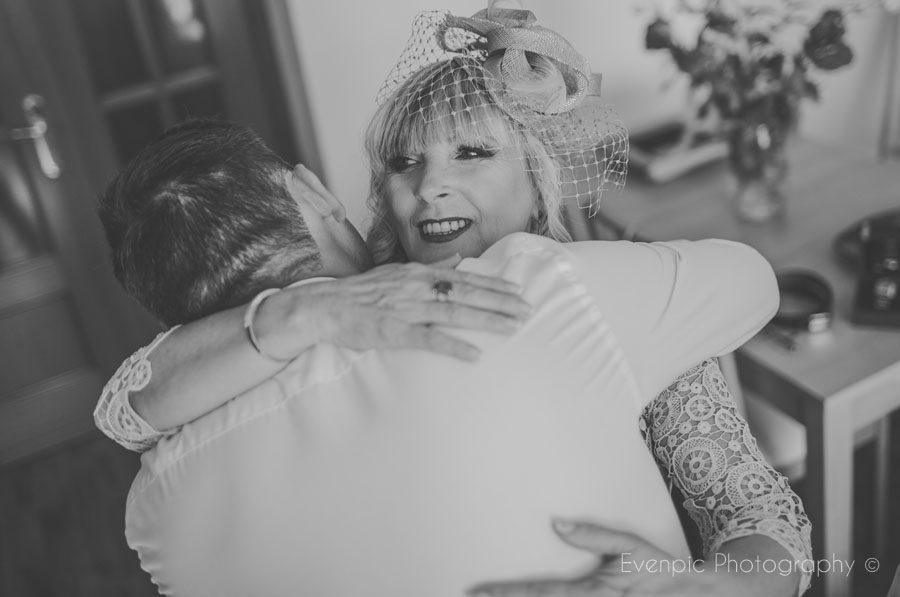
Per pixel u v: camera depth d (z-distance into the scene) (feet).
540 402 2.32
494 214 3.25
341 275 3.05
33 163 8.93
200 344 2.69
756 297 2.74
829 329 5.37
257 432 2.53
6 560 8.30
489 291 2.43
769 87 6.11
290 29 8.75
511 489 2.27
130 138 9.26
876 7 9.36
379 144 3.38
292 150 9.50
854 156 7.34
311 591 2.38
